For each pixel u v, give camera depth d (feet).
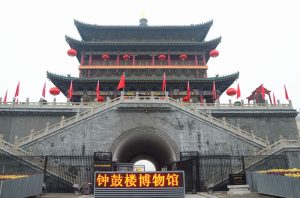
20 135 130.21
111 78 161.07
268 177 62.44
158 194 45.47
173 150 107.76
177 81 163.73
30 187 62.39
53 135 103.76
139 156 163.73
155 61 183.32
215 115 137.49
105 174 46.21
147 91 169.78
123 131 109.50
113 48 183.93
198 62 186.19
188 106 119.44
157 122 111.86
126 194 45.47
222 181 89.92
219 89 175.83
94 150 105.09
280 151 92.27
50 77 156.66
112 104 112.98
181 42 181.37
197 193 79.92
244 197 63.10
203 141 108.47
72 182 84.84
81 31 190.19
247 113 137.59
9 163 82.79
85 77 173.88
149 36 195.62
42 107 134.92
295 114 138.62
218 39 179.11
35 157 87.51
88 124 108.37
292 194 51.47
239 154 104.78
